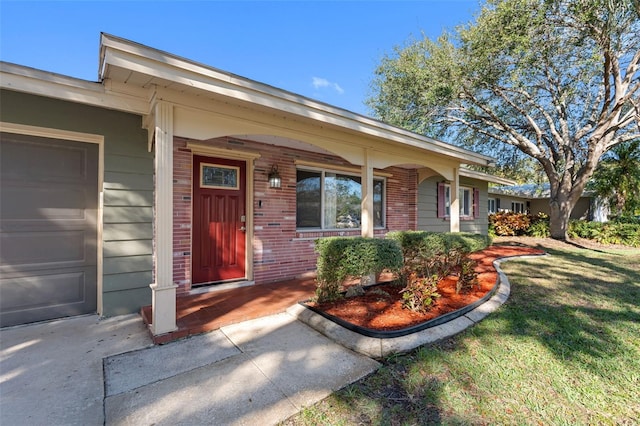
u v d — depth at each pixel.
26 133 3.47
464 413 2.02
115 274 3.79
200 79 3.01
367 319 3.35
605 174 13.26
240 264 5.23
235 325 3.47
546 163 11.70
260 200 5.35
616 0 7.02
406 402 2.12
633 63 9.12
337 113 4.20
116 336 3.17
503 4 8.25
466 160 6.71
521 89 10.57
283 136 3.99
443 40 10.37
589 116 11.41
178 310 3.82
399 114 11.75
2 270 3.38
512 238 12.41
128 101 3.35
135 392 2.22
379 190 7.79
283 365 2.60
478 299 4.07
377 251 3.96
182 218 4.51
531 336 3.13
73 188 3.76
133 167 3.93
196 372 2.49
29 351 2.84
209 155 4.90
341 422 1.93
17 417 1.96
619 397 2.20
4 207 3.39
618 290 4.83
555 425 1.92
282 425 1.91
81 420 1.95
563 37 8.30
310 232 6.09
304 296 4.47
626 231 10.83
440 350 2.83
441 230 9.36
